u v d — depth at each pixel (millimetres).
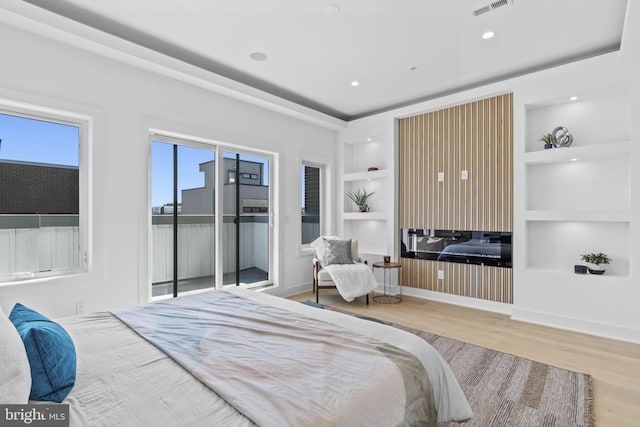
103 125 2936
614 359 2605
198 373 1166
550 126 3674
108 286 2963
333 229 5500
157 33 2938
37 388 1019
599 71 3172
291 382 1104
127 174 3092
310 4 2445
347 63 3523
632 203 3012
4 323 1055
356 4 2455
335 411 965
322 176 5520
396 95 4508
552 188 3670
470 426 1763
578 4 2512
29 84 2535
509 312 3857
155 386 1100
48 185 2742
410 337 1557
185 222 3715
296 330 1597
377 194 5348
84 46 2742
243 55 3352
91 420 920
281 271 4633
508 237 3863
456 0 2432
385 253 5066
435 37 2988
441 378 1432
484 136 4062
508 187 3859
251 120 4215
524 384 2211
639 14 2305
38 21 2396
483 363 2527
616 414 1896
